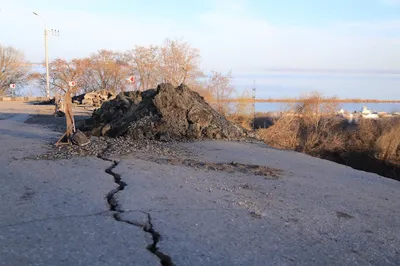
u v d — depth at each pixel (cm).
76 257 426
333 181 979
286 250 477
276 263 437
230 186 809
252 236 516
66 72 6000
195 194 713
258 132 2581
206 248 466
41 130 1731
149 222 548
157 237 496
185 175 885
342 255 476
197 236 504
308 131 3055
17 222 532
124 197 666
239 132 1838
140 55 5644
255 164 1138
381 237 559
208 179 863
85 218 557
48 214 570
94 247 455
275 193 780
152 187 746
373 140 2962
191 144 1477
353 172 1158
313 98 3431
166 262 430
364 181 1023
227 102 3241
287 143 2706
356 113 3806
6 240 468
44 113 2972
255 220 585
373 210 717
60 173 850
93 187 732
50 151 1133
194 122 1662
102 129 1600
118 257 430
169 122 1606
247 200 699
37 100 5669
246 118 3216
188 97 1745
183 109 1673
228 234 518
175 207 624
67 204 621
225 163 1108
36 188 717
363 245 518
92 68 5916
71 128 1270
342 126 3284
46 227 516
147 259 429
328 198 779
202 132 1667
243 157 1257
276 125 2731
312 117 3186
